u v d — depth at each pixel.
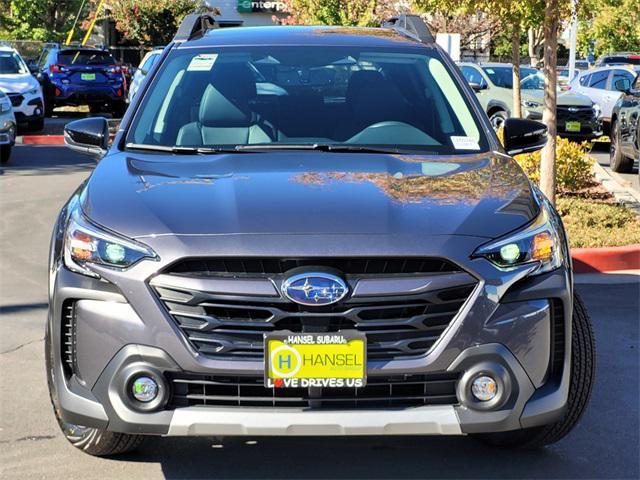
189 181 3.98
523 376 3.55
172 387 3.51
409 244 3.47
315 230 3.51
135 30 35.34
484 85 18.98
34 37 35.56
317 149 4.57
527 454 4.26
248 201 3.72
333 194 3.80
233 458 4.18
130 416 3.49
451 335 3.46
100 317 3.52
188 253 3.45
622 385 5.21
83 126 4.91
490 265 3.52
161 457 4.19
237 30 5.65
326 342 3.41
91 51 23.62
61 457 4.20
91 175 4.23
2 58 19.80
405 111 4.86
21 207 10.83
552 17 8.88
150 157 4.43
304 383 3.43
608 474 4.06
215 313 3.46
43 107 19.45
